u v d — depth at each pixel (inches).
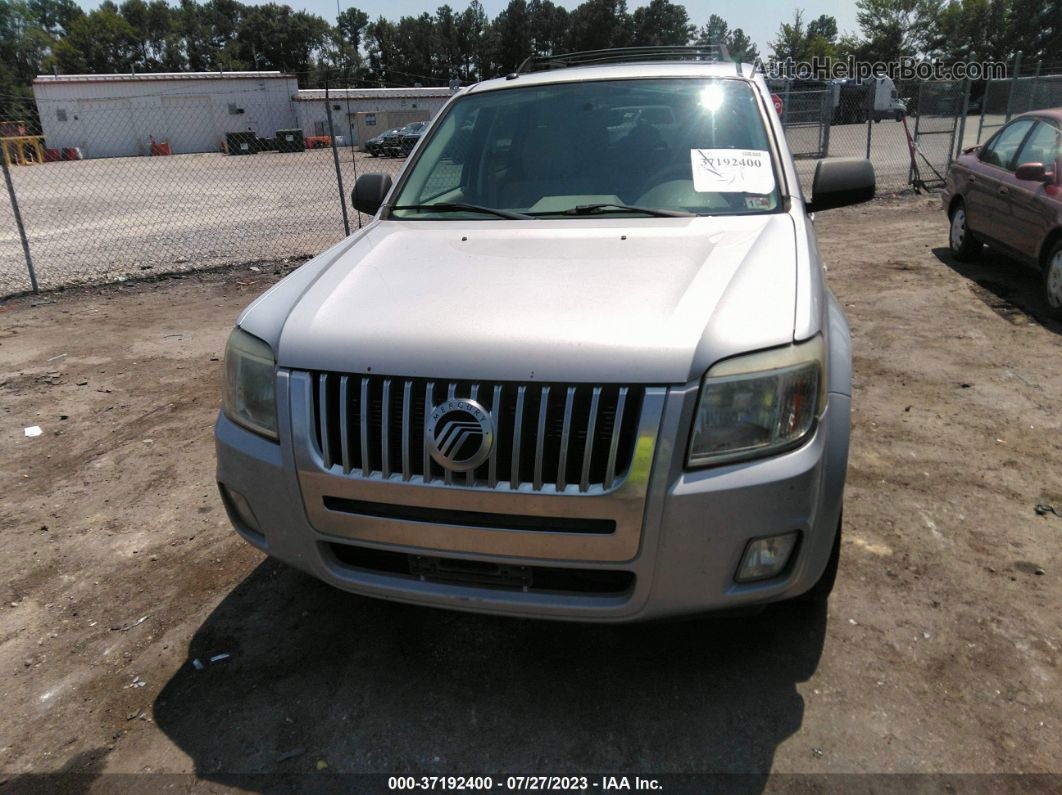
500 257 102.7
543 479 79.4
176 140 1579.7
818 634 104.7
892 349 218.1
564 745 88.7
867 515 133.6
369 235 119.8
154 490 153.5
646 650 103.3
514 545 81.3
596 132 132.2
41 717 95.3
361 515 85.0
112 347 247.8
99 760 88.7
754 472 78.8
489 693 96.9
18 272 373.7
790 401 80.6
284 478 87.4
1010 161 278.2
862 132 991.0
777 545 81.9
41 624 113.4
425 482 81.4
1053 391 185.0
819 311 89.0
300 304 94.7
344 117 1621.6
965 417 172.7
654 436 77.0
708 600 82.4
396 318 87.7
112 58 3383.4
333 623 111.0
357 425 83.7
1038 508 134.4
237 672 101.9
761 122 129.2
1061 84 526.9
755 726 90.2
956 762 84.4
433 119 148.3
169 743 90.7
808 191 506.3
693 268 94.1
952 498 138.6
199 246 436.5
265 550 94.4
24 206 701.3
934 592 112.5
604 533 79.3
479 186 130.6
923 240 368.8
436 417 79.5
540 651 104.0
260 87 1619.1
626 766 85.6
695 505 77.8
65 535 137.8
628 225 111.1
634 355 78.4
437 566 87.2
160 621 113.0
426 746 89.1
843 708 92.2
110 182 925.8
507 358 79.9
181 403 199.5
